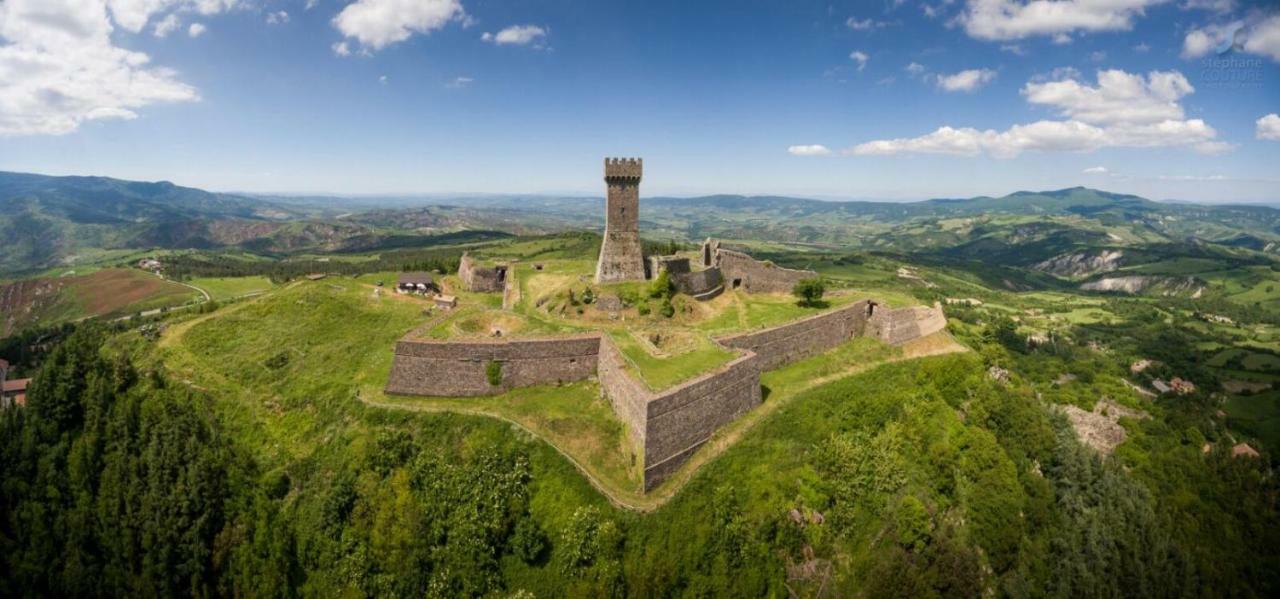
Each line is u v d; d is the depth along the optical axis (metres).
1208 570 78.12
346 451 59.03
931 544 59.66
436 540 51.69
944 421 74.88
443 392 65.56
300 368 74.00
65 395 65.00
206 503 56.28
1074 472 78.62
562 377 68.62
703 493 55.25
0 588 55.72
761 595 51.97
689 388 58.12
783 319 89.81
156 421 63.25
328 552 52.75
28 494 59.81
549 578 49.81
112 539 56.41
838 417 69.88
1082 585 67.31
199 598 53.91
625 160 90.94
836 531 57.78
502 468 55.28
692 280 95.62
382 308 90.88
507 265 117.94
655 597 48.75
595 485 54.41
